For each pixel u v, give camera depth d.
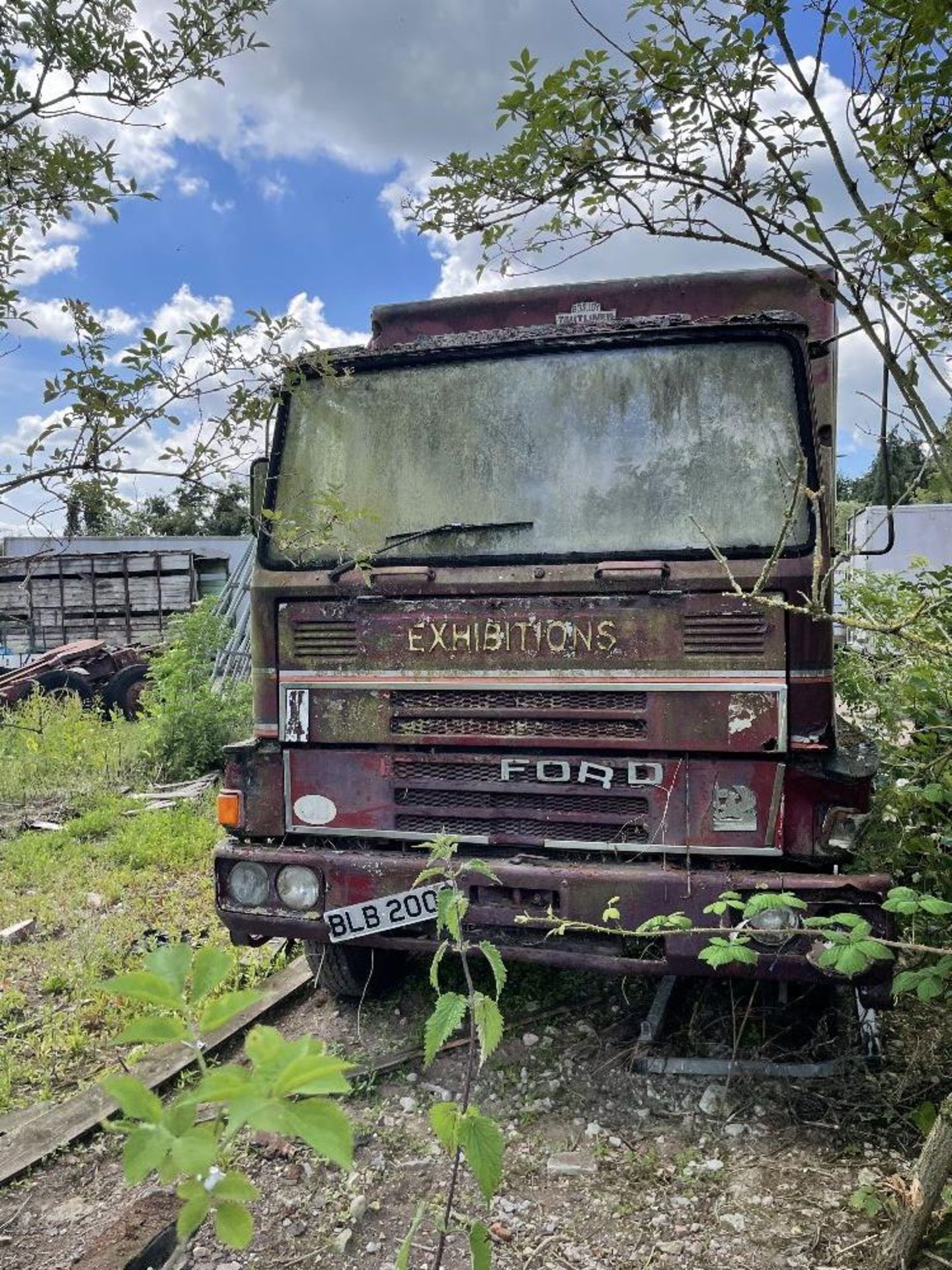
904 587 4.72
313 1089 1.13
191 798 8.55
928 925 3.58
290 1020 4.21
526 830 3.53
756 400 3.60
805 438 3.52
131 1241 2.74
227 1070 1.15
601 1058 3.73
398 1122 3.38
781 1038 3.79
